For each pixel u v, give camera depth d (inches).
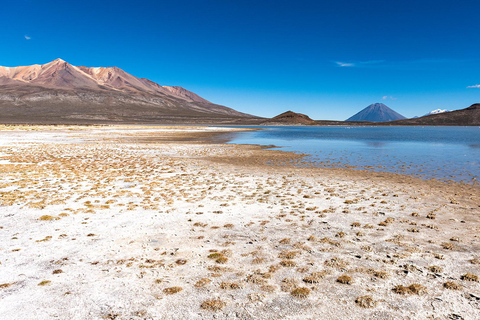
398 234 426.6
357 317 240.1
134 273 312.8
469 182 836.6
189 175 932.6
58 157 1322.6
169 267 327.6
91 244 390.3
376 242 398.0
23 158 1257.4
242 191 716.7
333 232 438.3
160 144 2096.5
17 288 280.4
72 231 437.4
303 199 639.8
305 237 419.5
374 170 1071.0
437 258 347.3
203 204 593.6
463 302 258.8
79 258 347.3
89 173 932.6
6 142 2048.5
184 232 438.9
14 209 542.6
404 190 730.8
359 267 326.6
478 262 334.3
